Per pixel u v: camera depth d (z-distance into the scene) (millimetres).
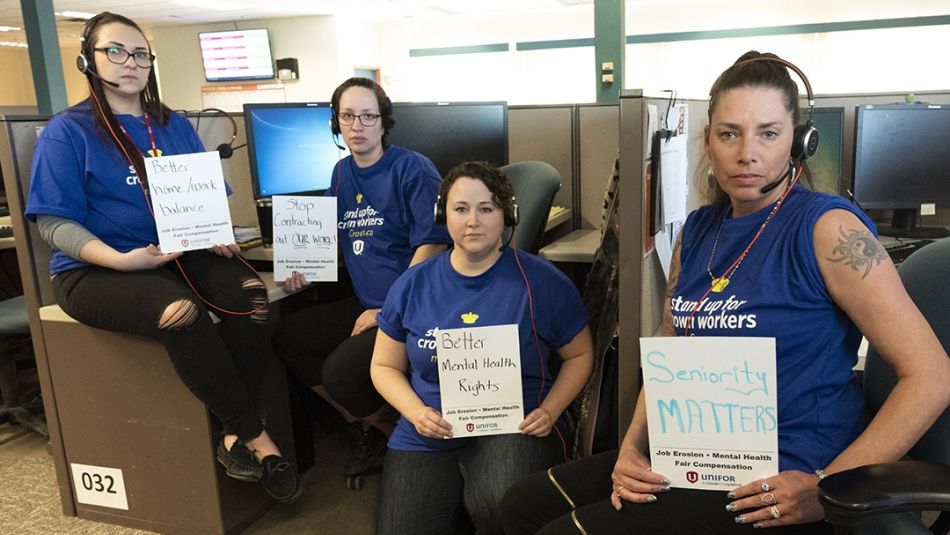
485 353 1474
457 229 1480
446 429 1487
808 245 980
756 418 996
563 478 1262
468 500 1440
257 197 2221
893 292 933
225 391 1685
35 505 2053
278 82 10000
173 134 1856
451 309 1524
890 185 2248
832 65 8844
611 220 1628
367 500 2033
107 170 1703
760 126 1002
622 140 1305
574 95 10062
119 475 1891
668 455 1053
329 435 2492
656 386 1045
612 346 1617
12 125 1767
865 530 843
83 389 1862
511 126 2723
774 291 1001
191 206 1729
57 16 8867
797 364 999
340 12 9438
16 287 3434
